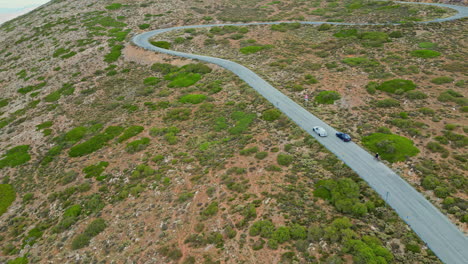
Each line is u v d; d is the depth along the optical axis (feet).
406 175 101.24
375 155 110.73
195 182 113.09
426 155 109.91
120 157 143.64
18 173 151.12
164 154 139.64
